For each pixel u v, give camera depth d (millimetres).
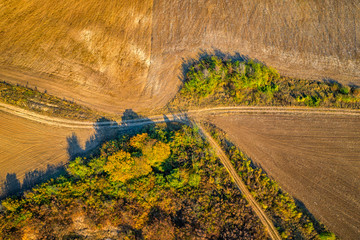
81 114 43156
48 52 45719
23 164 38656
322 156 41438
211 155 39938
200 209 35812
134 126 43500
